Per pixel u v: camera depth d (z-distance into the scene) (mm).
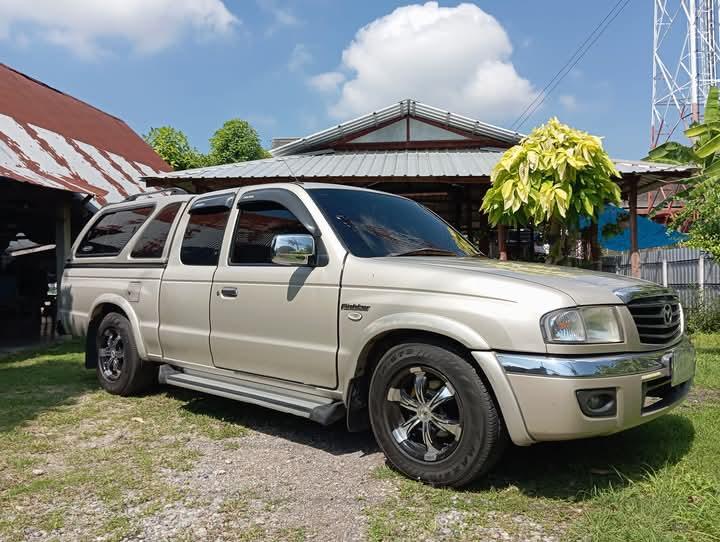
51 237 14164
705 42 21188
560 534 2738
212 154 29266
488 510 3000
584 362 2898
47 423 4641
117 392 5504
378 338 3510
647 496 3057
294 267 3947
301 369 3879
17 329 11922
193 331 4637
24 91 14859
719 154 9859
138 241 5418
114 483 3412
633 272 9750
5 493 3275
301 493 3258
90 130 15812
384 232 4141
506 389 2959
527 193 6582
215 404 5207
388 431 3461
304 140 13062
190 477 3502
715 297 9773
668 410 3320
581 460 3629
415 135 13352
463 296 3184
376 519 2916
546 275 3391
